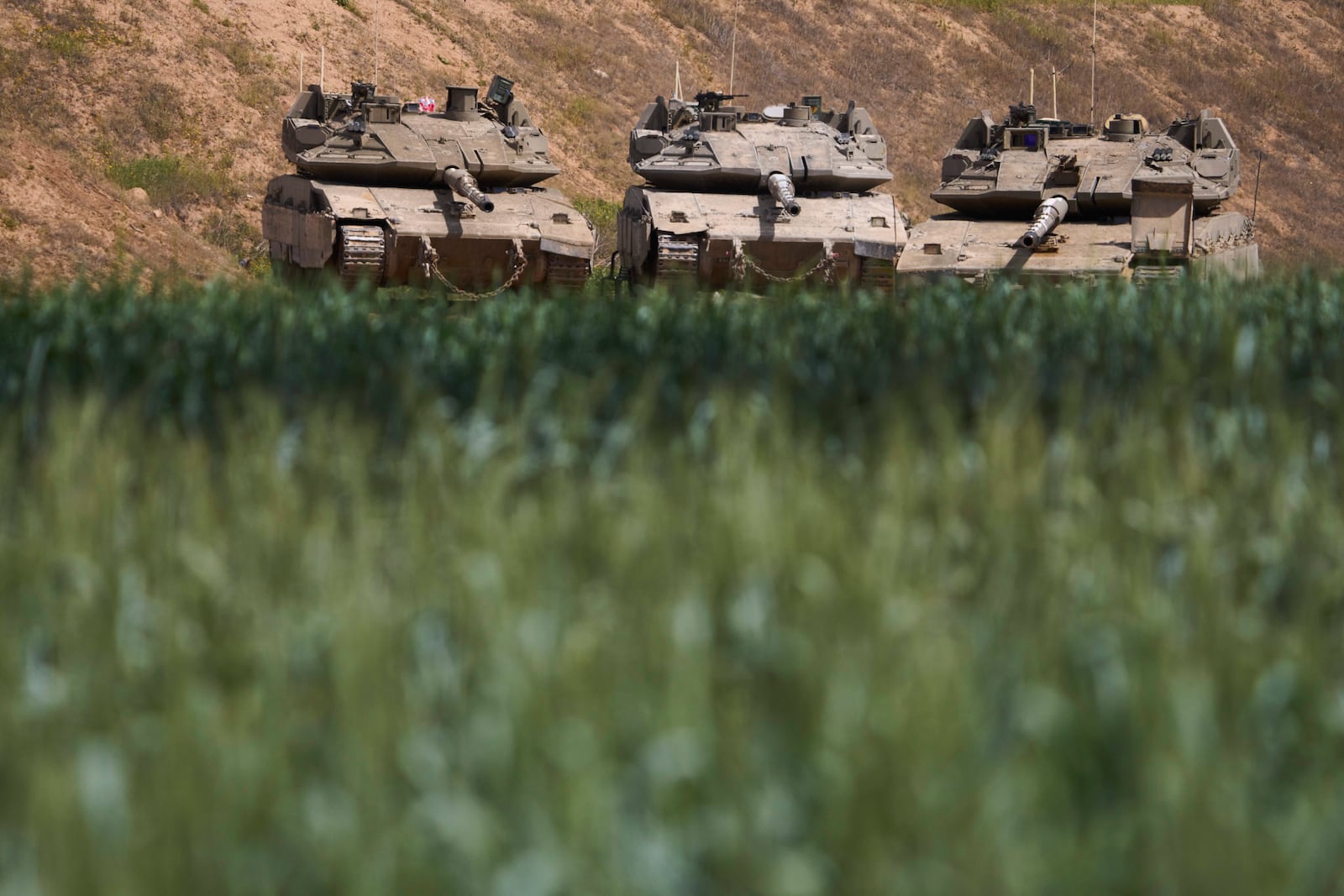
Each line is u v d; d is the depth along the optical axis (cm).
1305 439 2153
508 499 1878
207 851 1114
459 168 7362
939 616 1476
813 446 1969
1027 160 7281
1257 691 1344
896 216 7538
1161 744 1230
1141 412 2127
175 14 12500
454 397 2536
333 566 1592
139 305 3484
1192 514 1761
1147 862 1111
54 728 1309
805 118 8106
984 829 1121
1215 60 19575
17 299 3759
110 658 1425
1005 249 6712
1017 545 1636
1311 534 1725
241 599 1541
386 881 1091
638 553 1582
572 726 1251
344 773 1200
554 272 7469
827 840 1139
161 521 1756
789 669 1357
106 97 11425
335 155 7381
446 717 1342
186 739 1212
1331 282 4059
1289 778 1312
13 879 1101
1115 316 3262
